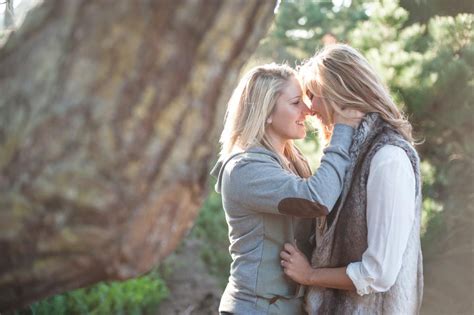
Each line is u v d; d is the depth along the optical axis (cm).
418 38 484
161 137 153
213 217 777
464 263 450
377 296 250
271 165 258
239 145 272
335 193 245
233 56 158
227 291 271
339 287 249
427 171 447
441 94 448
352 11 928
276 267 261
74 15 152
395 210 237
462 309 451
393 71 442
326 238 254
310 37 1059
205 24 153
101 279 165
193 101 155
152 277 654
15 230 153
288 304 262
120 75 149
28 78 153
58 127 149
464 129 457
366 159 246
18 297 165
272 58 1034
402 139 248
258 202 254
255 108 267
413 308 254
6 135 153
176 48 151
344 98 257
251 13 157
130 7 149
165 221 162
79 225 152
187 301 659
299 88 270
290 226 262
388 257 238
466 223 453
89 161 149
